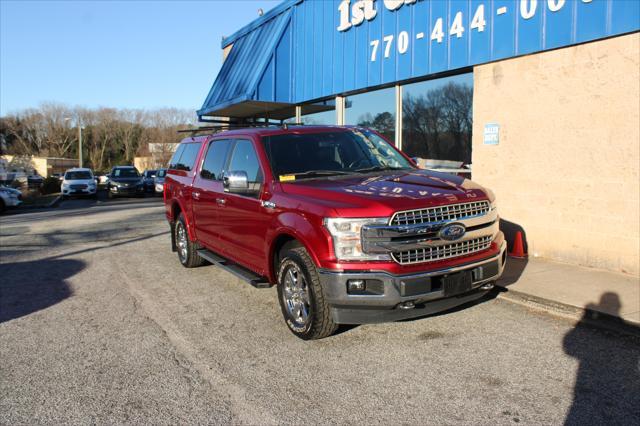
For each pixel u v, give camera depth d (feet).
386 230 13.50
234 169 19.98
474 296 15.39
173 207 27.27
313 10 39.32
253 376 13.33
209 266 26.99
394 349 14.70
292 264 15.58
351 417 11.14
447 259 14.39
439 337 15.48
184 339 16.15
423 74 29.43
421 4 29.22
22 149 277.64
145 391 12.66
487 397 11.79
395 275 13.51
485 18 25.62
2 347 15.85
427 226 13.89
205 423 11.07
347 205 13.96
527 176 24.82
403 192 14.65
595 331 15.69
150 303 20.21
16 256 30.91
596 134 21.90
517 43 24.18
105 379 13.39
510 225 25.91
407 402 11.69
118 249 32.58
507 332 15.74
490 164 26.45
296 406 11.70
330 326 14.88
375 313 13.92
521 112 24.76
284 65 42.42
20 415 11.61
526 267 22.81
